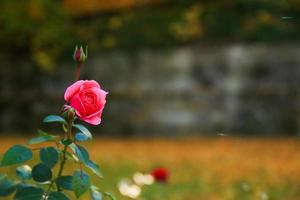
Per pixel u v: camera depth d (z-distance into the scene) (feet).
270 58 46.37
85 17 52.95
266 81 46.32
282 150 37.68
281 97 45.91
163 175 17.30
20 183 7.62
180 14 50.19
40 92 51.98
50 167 7.56
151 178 19.27
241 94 46.60
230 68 47.11
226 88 46.91
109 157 34.65
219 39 48.03
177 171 28.73
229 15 48.78
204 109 47.24
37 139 7.50
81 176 7.38
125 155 35.91
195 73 47.93
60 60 51.80
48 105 51.65
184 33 49.01
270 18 47.65
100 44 51.08
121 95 49.52
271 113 45.98
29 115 52.19
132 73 49.47
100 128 49.85
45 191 7.50
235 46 47.29
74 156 7.68
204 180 25.73
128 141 45.32
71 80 51.03
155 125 48.42
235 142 42.86
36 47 52.47
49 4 52.19
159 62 48.83
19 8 52.42
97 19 52.65
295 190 21.34
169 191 22.06
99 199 7.54
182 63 48.26
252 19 48.14
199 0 50.39
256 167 30.27
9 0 52.49
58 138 7.59
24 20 52.39
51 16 52.42
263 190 20.74
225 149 39.09
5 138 46.70
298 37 46.32
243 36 47.44
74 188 7.29
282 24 47.19
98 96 7.34
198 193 22.13
